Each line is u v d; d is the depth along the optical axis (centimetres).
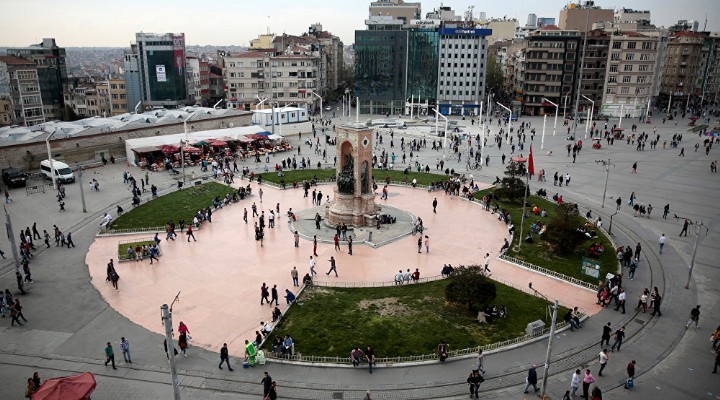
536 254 5253
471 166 9394
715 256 5253
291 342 3444
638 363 3431
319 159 10019
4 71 13738
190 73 18800
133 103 17438
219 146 9969
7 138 8462
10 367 3334
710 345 3653
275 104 17438
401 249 5453
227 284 4572
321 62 19612
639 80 15888
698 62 19238
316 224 6031
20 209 6650
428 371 3319
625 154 10331
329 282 4622
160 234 5809
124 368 3331
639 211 6569
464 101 17638
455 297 3962
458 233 5934
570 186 7962
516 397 3083
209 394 3094
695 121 14912
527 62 16950
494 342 3631
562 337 3725
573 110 17062
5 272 4766
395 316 3981
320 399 3058
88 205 6850
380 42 17312
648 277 4759
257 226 6025
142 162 9019
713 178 8362
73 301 4228
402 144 10738
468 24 17975
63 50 19075
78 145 9106
